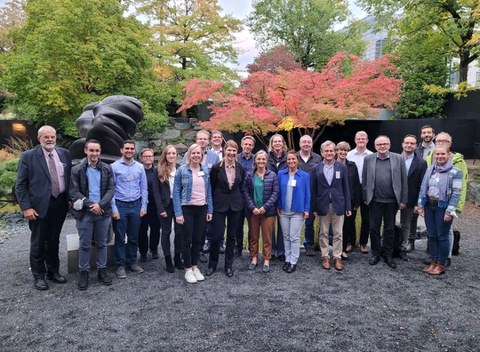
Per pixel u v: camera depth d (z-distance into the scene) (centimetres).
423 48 1180
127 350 254
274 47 1655
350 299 334
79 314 306
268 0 1777
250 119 805
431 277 387
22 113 1294
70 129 1063
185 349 254
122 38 1076
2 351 254
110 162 468
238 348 256
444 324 289
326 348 256
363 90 770
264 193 404
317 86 780
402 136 1154
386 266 421
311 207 421
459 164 384
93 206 351
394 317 301
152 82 1189
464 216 709
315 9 1730
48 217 361
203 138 470
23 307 320
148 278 387
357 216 495
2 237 593
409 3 1055
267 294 345
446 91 986
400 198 416
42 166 349
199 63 1548
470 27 1036
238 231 467
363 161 446
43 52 987
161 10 1520
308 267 420
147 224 439
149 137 1298
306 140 472
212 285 367
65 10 960
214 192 392
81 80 1062
